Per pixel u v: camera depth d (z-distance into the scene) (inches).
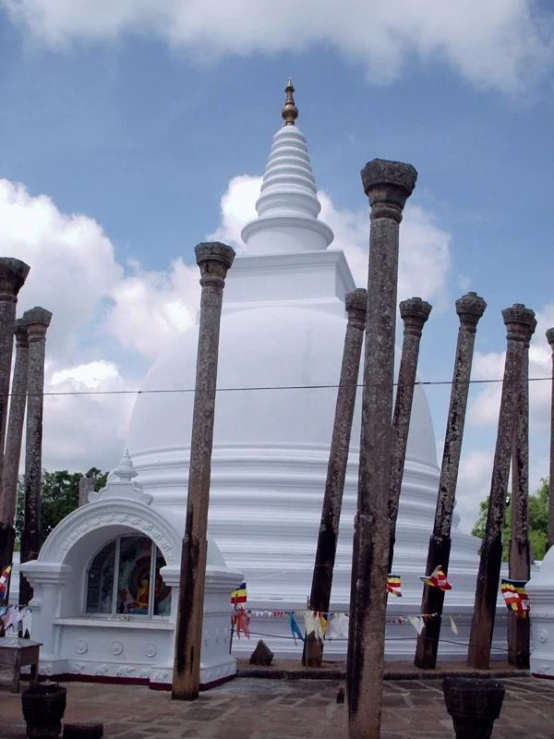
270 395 881.5
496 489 680.4
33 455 690.8
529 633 681.6
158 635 566.3
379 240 423.5
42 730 386.3
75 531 603.8
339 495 655.1
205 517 530.3
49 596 592.4
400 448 673.0
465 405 690.8
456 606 707.4
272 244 1097.4
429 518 891.4
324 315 974.4
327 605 636.1
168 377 945.5
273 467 847.7
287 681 592.1
